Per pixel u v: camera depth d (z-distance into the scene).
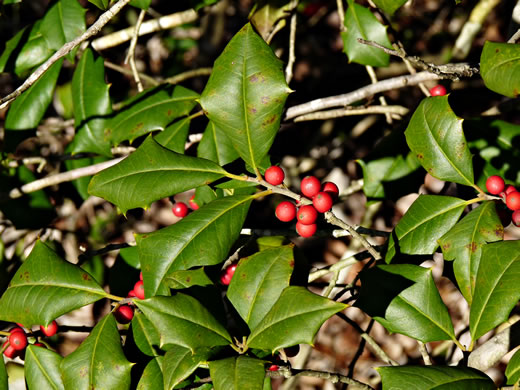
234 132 0.51
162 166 0.52
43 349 0.53
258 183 0.51
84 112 0.62
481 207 0.51
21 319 0.52
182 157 0.52
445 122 0.52
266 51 0.51
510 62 0.49
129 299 0.52
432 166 0.52
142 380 0.50
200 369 0.50
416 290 0.51
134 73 0.66
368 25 0.60
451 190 0.69
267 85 0.51
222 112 0.51
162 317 0.47
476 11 0.75
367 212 0.89
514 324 0.55
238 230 0.51
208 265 0.51
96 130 0.62
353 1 0.60
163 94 0.60
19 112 0.63
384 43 0.60
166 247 0.51
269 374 0.47
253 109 0.51
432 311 0.50
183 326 0.47
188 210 0.58
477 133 0.61
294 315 0.46
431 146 0.52
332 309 0.46
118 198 0.52
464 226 0.50
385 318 0.51
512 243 0.49
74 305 0.52
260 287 0.50
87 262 0.76
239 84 0.51
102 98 0.62
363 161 0.63
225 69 0.51
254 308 0.49
